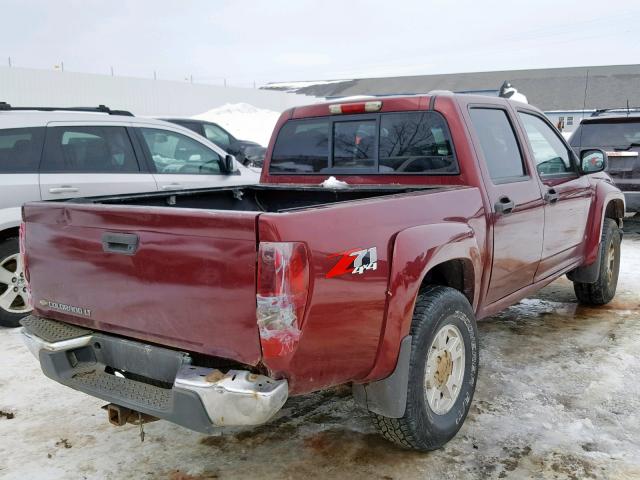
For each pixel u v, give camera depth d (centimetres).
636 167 870
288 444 325
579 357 445
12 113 527
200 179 642
